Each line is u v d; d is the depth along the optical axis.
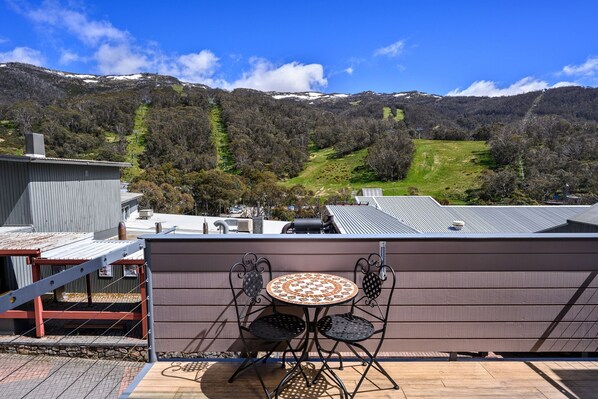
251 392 1.54
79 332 6.41
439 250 1.73
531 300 1.75
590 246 1.74
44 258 6.21
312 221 5.02
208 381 1.62
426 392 1.54
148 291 1.72
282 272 1.73
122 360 5.93
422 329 1.76
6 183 9.59
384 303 1.75
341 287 1.51
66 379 5.29
